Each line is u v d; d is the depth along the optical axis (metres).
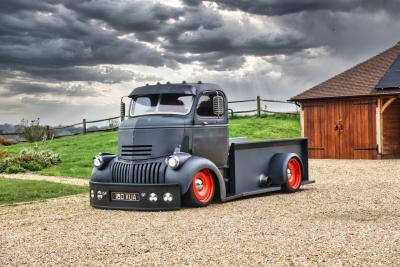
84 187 12.84
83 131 34.88
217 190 9.88
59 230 7.63
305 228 7.28
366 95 21.44
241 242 6.47
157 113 9.99
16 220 8.64
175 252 6.05
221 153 10.30
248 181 10.77
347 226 7.40
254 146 10.95
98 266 5.56
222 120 10.38
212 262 5.57
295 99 23.62
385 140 21.97
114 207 9.51
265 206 9.47
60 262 5.77
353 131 22.23
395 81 21.55
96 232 7.38
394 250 5.97
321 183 13.22
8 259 5.96
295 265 5.40
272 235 6.85
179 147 9.56
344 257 5.68
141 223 7.99
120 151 9.93
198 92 9.98
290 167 11.54
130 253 6.09
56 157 20.17
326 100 23.05
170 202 9.12
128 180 9.60
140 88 10.45
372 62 24.73
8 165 17.98
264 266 5.39
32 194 11.69
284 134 26.89
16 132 33.66
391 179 13.83
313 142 23.48
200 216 8.48
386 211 8.76
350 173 15.67
